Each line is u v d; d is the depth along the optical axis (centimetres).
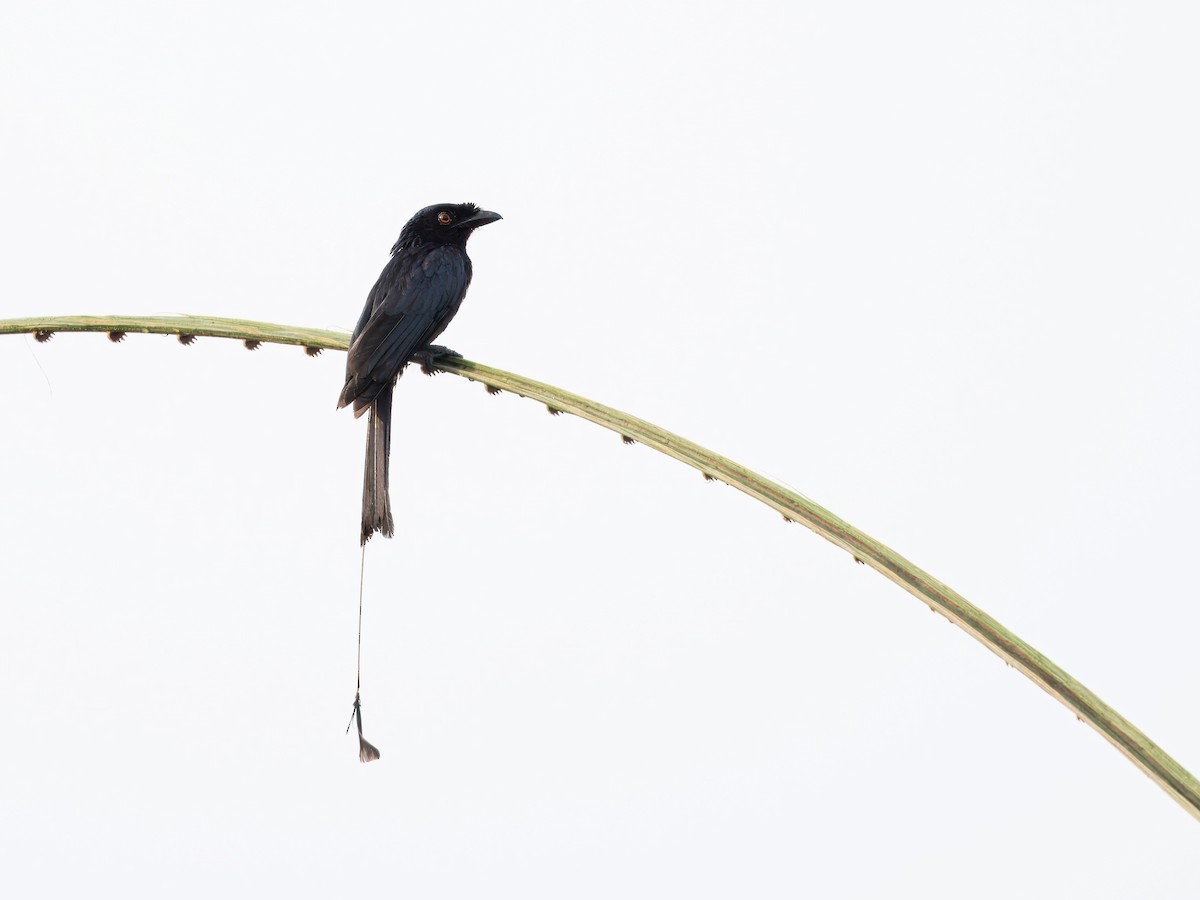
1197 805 497
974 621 541
